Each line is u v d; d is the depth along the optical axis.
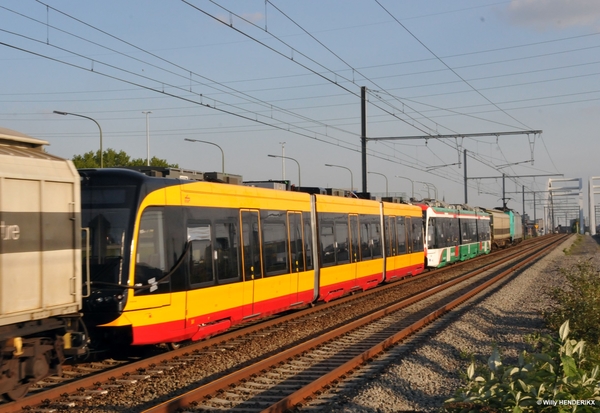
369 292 24.53
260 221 15.29
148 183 11.71
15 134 9.23
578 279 16.72
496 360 7.59
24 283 8.44
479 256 52.97
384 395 9.56
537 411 6.72
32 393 9.75
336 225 20.06
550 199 146.25
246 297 14.43
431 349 13.20
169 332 11.84
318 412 8.62
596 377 7.29
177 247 12.09
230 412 8.62
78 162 66.12
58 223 9.13
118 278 11.07
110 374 10.45
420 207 32.12
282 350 13.33
